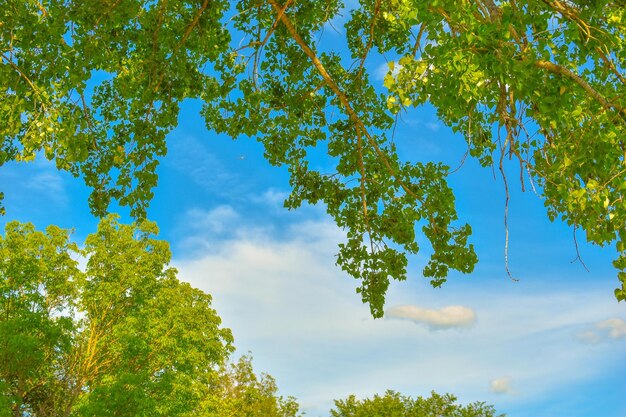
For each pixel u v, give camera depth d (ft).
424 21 16.92
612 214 18.02
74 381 83.56
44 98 27.89
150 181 30.32
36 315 66.59
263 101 35.29
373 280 36.22
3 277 79.30
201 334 83.30
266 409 110.01
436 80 16.35
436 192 34.01
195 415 83.92
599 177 18.75
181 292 88.22
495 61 16.16
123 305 85.81
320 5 34.35
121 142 33.04
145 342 77.66
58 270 83.82
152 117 30.09
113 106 36.91
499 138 20.10
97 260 85.40
